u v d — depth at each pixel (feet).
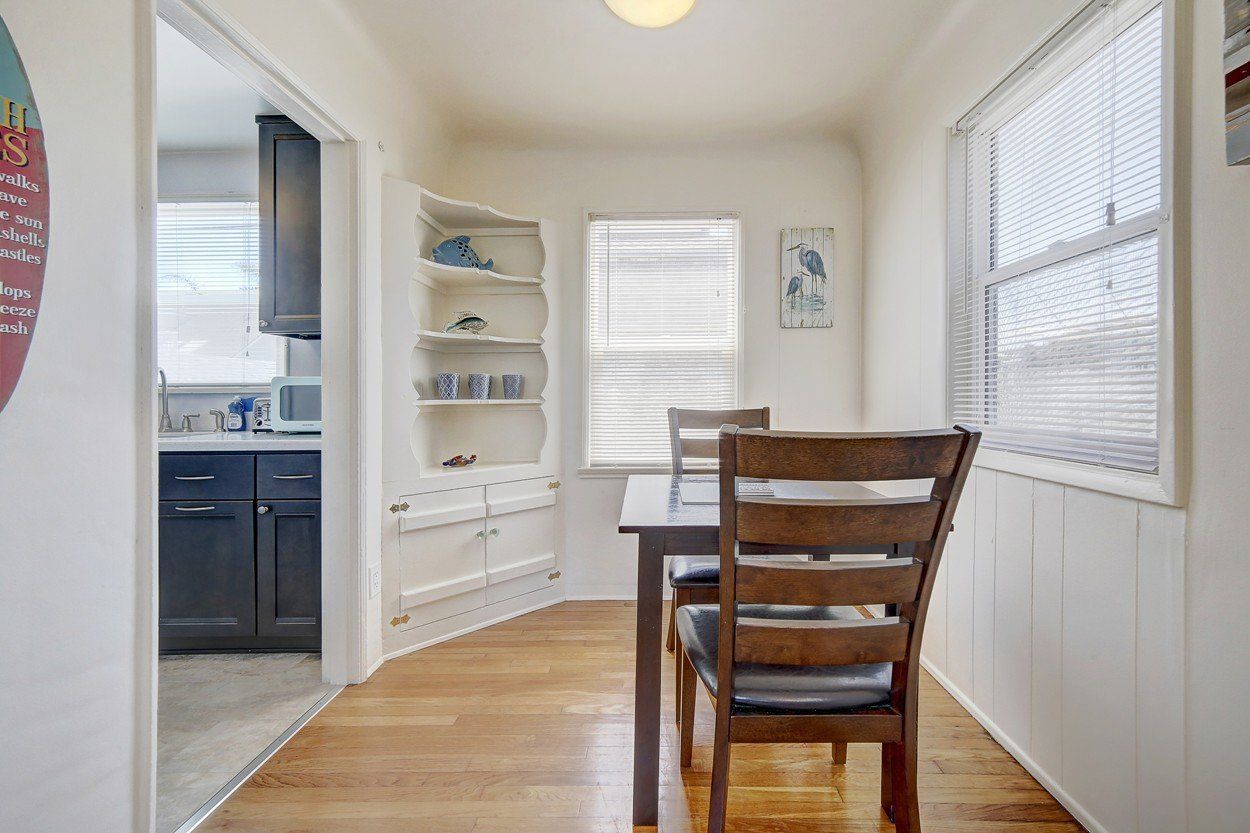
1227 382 3.25
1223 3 3.26
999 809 4.50
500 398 8.98
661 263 9.68
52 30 3.18
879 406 8.66
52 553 3.23
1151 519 3.73
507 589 8.68
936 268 6.79
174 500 7.23
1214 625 3.30
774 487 6.02
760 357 9.53
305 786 4.79
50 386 3.20
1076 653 4.40
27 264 3.06
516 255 9.57
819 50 7.09
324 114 6.00
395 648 7.29
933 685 6.59
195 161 9.77
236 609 7.28
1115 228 4.28
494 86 7.86
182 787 4.79
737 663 3.77
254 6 4.90
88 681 3.43
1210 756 3.32
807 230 9.46
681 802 4.61
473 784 4.82
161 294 9.76
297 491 7.25
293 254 7.84
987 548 5.63
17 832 3.07
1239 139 2.99
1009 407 5.64
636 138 9.30
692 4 6.25
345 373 6.55
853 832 4.28
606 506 9.59
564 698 6.26
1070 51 4.82
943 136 6.62
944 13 6.38
